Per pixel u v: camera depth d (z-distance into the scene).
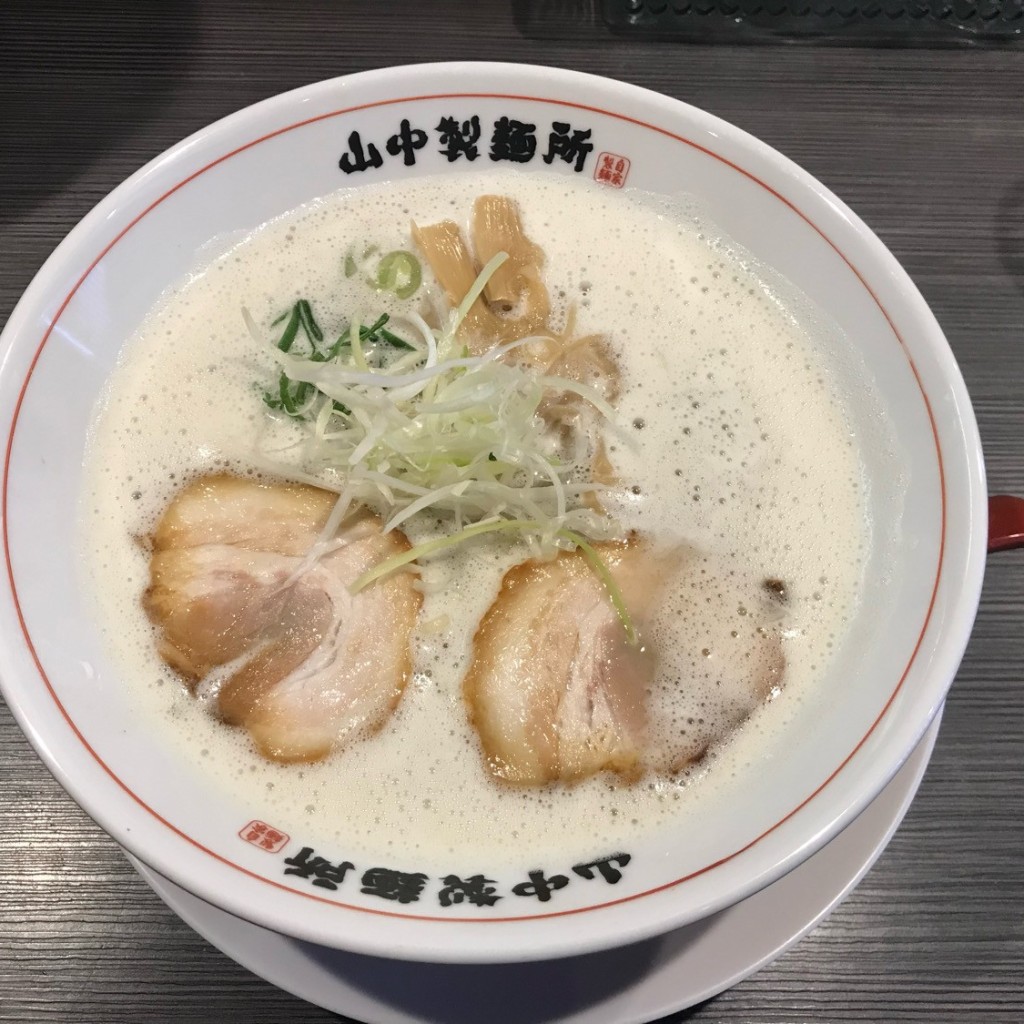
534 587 0.28
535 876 0.24
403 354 0.31
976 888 0.29
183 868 0.21
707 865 0.22
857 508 0.29
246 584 0.28
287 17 0.43
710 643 0.28
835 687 0.26
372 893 0.23
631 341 0.31
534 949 0.20
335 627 0.27
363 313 0.32
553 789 0.26
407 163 0.32
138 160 0.39
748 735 0.27
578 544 0.28
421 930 0.21
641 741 0.26
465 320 0.31
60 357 0.28
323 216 0.32
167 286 0.31
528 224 0.33
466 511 0.28
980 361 0.37
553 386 0.29
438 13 0.43
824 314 0.30
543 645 0.27
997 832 0.30
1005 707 0.32
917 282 0.38
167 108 0.40
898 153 0.41
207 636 0.27
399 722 0.26
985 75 0.42
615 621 0.28
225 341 0.31
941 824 0.30
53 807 0.29
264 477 0.29
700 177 0.31
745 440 0.30
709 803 0.26
